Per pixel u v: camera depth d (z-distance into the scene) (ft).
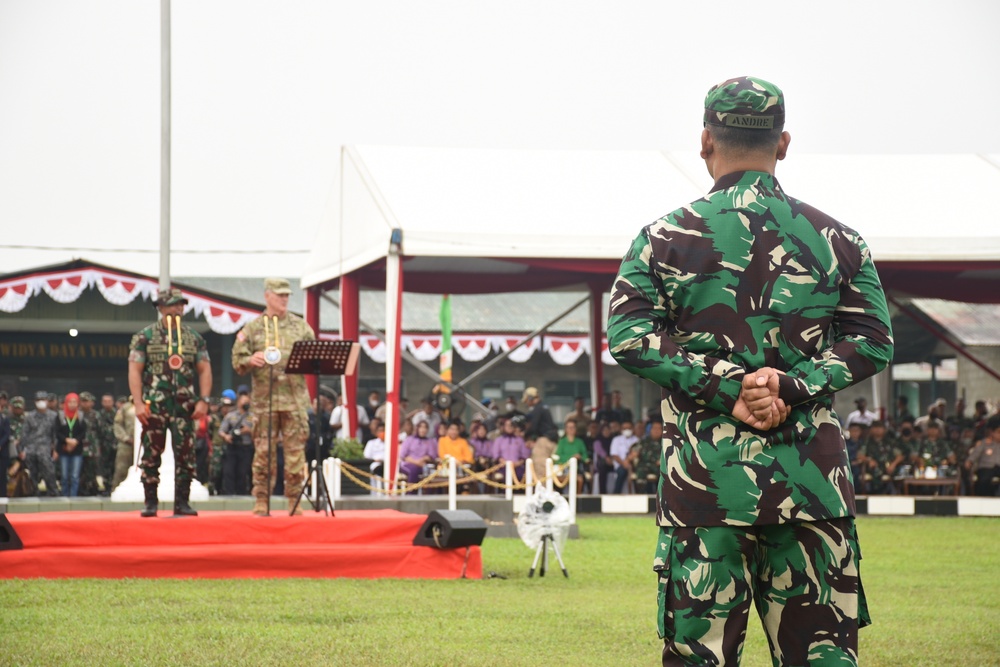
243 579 31.50
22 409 61.52
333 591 29.35
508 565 37.73
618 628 24.14
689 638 9.44
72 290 79.15
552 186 63.16
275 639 21.67
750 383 9.27
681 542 9.57
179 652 20.06
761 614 9.77
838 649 9.40
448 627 23.81
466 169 63.82
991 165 70.33
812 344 9.75
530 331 96.43
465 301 101.40
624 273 9.89
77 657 19.45
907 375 105.50
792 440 9.45
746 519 9.34
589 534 49.98
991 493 65.62
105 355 97.45
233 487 59.36
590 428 69.15
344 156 65.41
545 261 58.80
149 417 33.17
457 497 49.16
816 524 9.45
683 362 9.40
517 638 22.65
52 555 30.73
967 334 92.73
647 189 64.34
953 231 61.31
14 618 23.81
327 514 34.63
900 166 69.72
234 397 67.77
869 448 68.33
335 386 91.45
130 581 30.40
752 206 9.87
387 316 55.98
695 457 9.50
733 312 9.69
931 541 47.85
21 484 59.41
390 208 57.93
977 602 29.71
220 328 81.76
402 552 33.09
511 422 63.77
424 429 61.72
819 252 9.86
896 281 71.77
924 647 22.33
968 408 97.71
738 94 10.02
